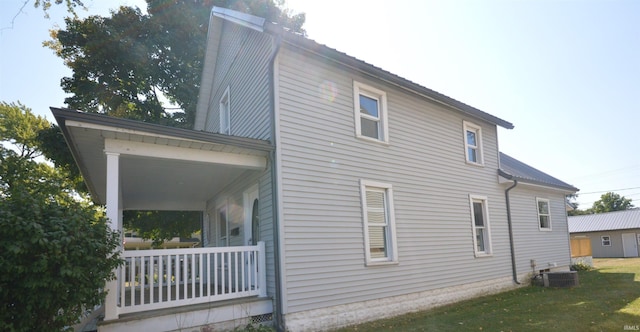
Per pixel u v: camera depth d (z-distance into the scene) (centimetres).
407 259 809
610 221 3344
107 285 486
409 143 883
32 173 1620
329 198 699
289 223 633
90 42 1576
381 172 803
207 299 578
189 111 1784
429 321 702
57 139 1404
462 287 927
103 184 853
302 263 636
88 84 1678
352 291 694
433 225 895
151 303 532
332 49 705
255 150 631
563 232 1476
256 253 661
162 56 1839
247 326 571
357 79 802
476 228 1045
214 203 1127
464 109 1030
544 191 1407
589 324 643
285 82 682
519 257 1170
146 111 1862
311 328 623
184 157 584
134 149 537
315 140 702
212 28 1098
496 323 671
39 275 375
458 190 994
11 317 374
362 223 741
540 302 870
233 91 962
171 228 1892
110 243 443
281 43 670
